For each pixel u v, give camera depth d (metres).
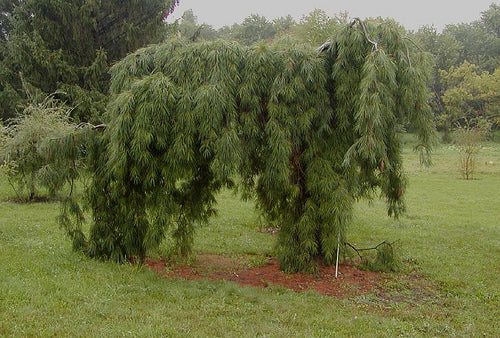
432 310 6.06
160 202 6.61
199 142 6.29
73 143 7.02
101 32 22.00
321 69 6.51
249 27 53.09
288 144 6.34
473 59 61.12
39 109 13.71
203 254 8.64
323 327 5.23
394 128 6.92
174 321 5.04
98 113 19.73
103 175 7.00
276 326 5.11
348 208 6.61
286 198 7.23
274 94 6.34
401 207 7.75
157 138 6.11
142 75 6.89
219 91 5.99
